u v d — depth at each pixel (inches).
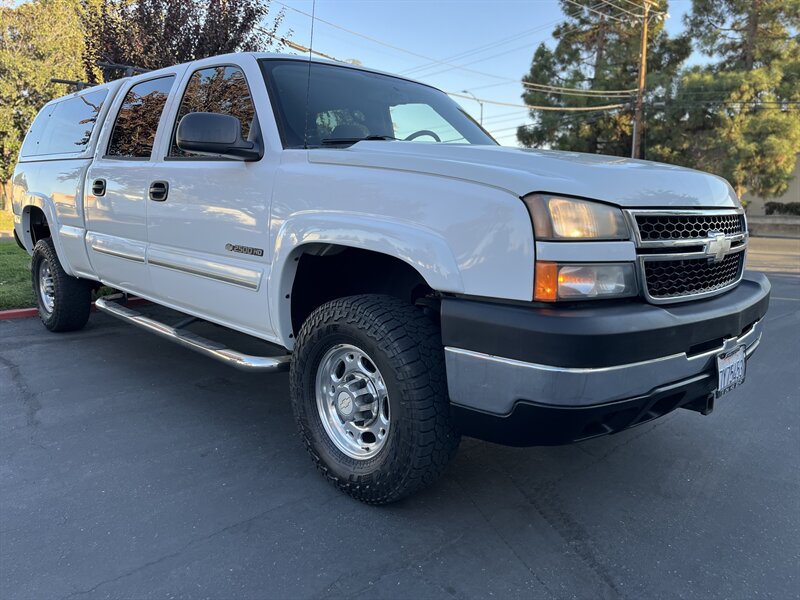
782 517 111.0
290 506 111.0
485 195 89.5
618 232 89.6
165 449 134.3
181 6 343.0
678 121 1132.5
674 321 91.0
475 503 113.3
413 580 90.8
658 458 135.0
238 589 88.2
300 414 117.6
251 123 129.1
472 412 92.1
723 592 89.7
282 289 118.8
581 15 1263.5
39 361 196.5
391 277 122.6
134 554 96.0
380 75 156.4
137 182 156.9
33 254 231.6
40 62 906.1
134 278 165.8
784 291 388.5
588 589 89.8
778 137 1042.7
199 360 201.8
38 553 95.8
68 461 127.4
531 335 83.2
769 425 155.3
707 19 1206.3
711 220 105.5
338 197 107.5
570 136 1254.3
